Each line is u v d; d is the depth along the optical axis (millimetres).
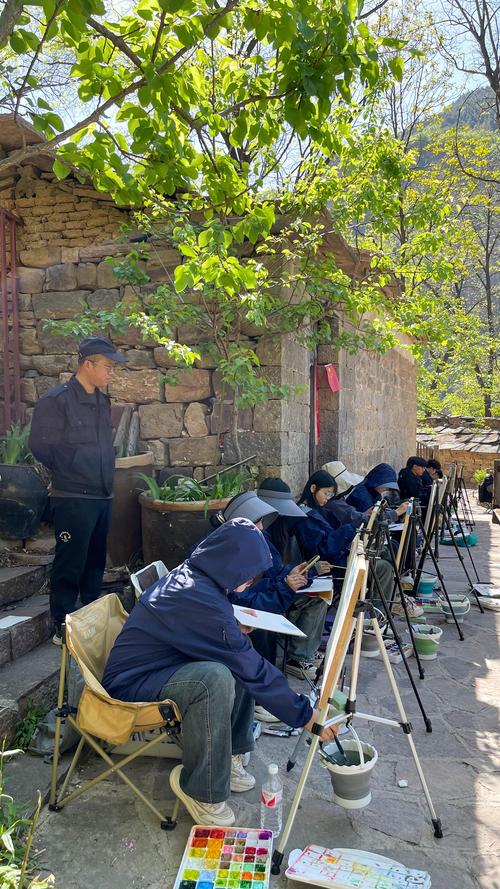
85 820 2723
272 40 2762
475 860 2521
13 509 4633
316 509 5219
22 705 3230
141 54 3014
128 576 5109
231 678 2650
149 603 2822
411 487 8109
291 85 2857
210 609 2713
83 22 2566
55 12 2504
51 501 3969
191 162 3324
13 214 5879
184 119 3102
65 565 3912
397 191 6199
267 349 5781
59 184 5898
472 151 18047
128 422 5746
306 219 5684
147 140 2977
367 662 4652
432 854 2559
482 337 22438
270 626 3156
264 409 5770
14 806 2520
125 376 5879
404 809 2867
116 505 5125
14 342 5867
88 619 3053
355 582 2451
